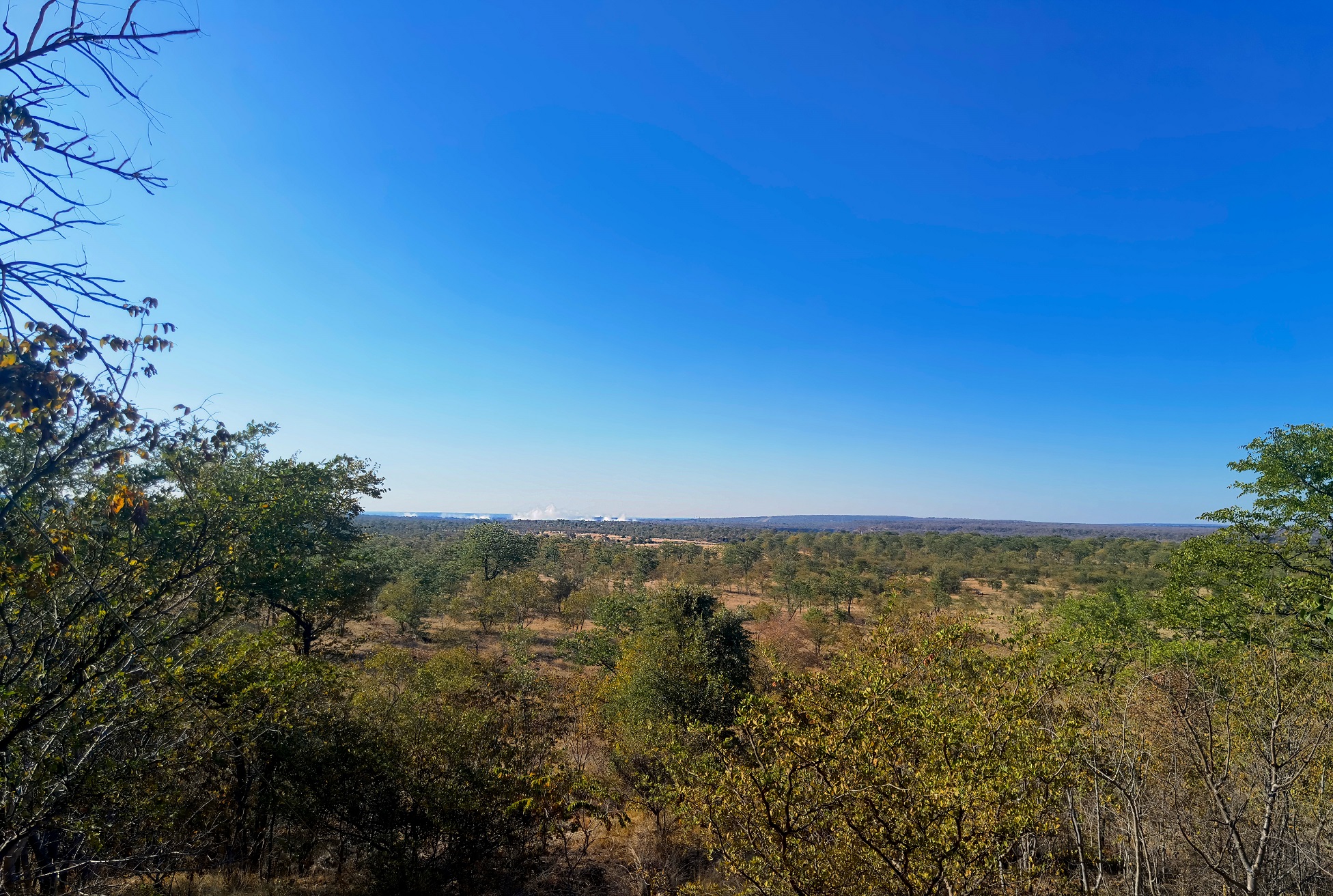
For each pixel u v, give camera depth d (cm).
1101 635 1092
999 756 479
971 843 448
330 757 852
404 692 1034
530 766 977
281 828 930
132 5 289
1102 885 632
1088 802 673
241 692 768
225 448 500
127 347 392
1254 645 727
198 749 707
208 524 587
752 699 566
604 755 1383
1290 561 1362
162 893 682
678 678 1559
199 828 830
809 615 3522
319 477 1485
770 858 508
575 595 4253
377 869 855
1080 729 512
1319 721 529
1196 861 616
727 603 5484
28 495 418
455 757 898
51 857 630
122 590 530
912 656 609
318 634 1691
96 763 536
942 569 5569
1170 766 611
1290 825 552
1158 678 652
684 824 719
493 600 3956
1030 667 558
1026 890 491
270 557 1048
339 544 1630
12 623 474
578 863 986
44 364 338
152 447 421
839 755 500
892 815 477
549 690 1387
